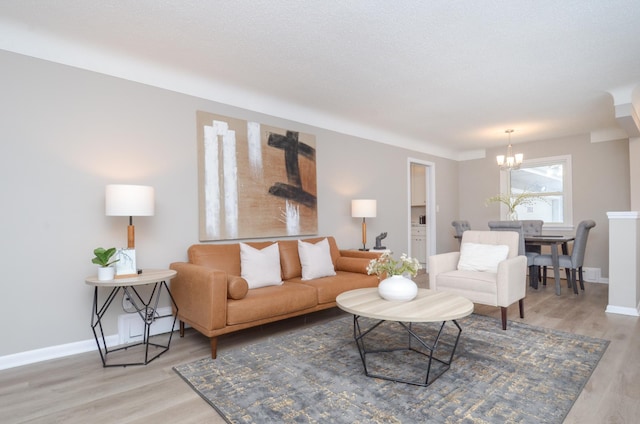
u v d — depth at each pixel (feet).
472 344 8.71
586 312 11.66
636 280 11.30
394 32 8.27
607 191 17.54
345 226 15.38
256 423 5.43
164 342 9.20
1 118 7.70
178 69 10.16
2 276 7.66
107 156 9.09
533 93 12.36
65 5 7.13
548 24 7.98
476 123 16.22
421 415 5.58
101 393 6.49
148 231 9.73
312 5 7.20
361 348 8.50
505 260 10.07
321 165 14.42
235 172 11.50
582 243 14.52
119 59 9.28
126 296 9.29
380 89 11.89
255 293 9.20
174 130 10.28
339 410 5.76
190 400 6.21
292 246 12.01
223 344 9.03
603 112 14.64
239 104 11.82
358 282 11.31
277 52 9.21
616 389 6.43
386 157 17.57
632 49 9.20
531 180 20.26
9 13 7.39
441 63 9.95
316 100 12.93
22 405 6.08
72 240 8.54
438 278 11.19
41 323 8.11
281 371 7.28
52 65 8.34
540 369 7.24
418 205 23.40
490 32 8.31
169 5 7.14
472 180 22.52
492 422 5.38
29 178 8.01
